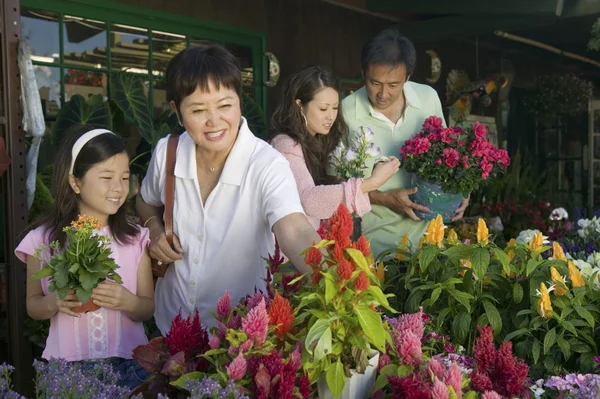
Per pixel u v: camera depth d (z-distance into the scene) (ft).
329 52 21.49
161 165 7.61
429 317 8.00
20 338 9.95
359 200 8.56
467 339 8.07
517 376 5.45
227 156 7.04
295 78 9.11
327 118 9.17
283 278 5.88
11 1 9.86
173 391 5.54
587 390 6.02
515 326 8.11
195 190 7.20
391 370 5.51
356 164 9.52
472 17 20.03
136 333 7.66
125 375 7.23
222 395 4.82
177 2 17.10
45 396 6.02
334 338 5.28
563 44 28.91
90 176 7.38
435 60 23.57
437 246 8.45
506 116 28.14
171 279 7.57
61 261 6.65
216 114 6.47
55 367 6.00
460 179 9.75
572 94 28.55
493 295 8.64
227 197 7.01
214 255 7.14
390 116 10.69
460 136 9.87
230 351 5.13
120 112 15.02
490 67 27.71
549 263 8.43
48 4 14.65
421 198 10.16
